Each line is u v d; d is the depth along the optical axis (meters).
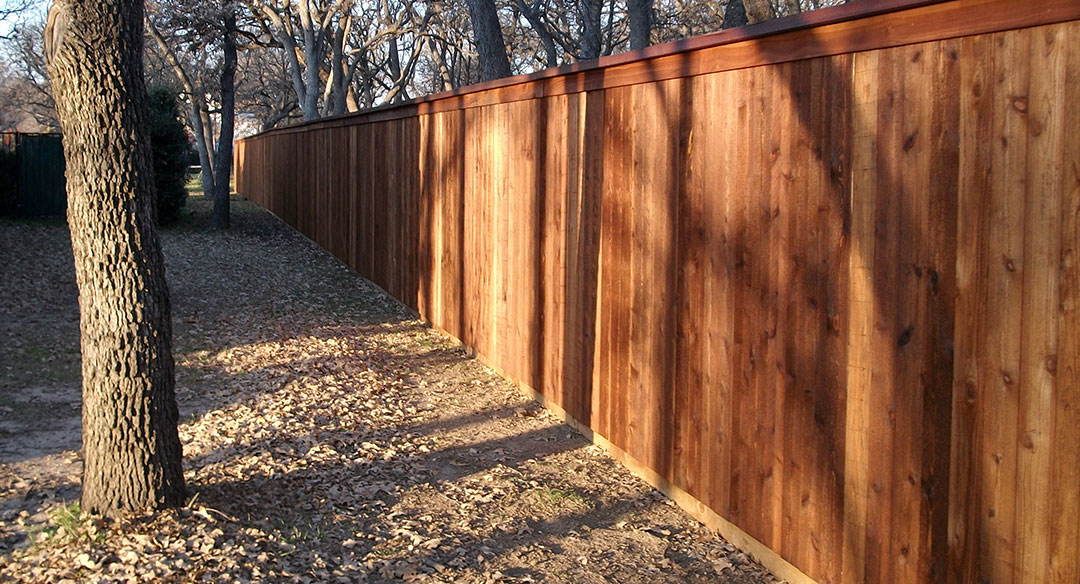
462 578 4.27
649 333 5.48
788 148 4.10
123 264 4.39
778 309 4.21
